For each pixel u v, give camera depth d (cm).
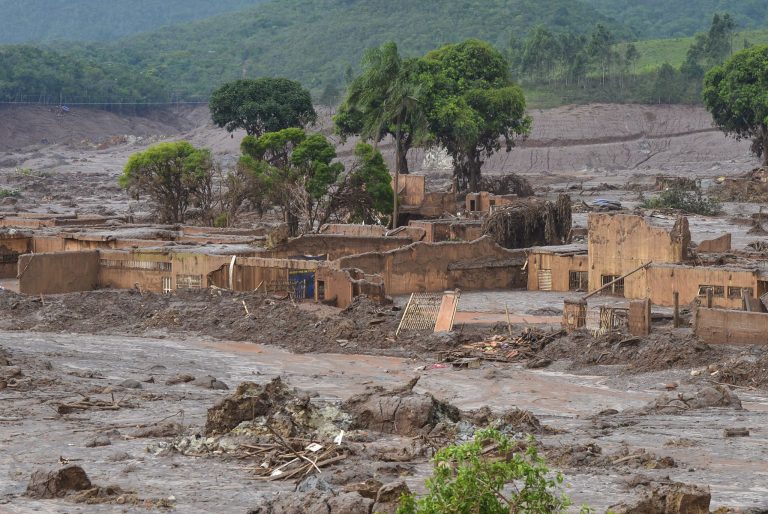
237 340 6956
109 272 8606
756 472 3416
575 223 13200
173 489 3075
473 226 10788
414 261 8619
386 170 12562
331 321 6919
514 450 3412
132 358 6175
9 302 7662
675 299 6444
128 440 3803
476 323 7125
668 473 3366
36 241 9906
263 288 8044
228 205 12794
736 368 5519
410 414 3853
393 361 6291
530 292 8694
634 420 4484
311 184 12225
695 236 11881
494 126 18212
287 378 5684
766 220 13612
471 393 5366
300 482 3081
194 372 5788
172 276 8362
